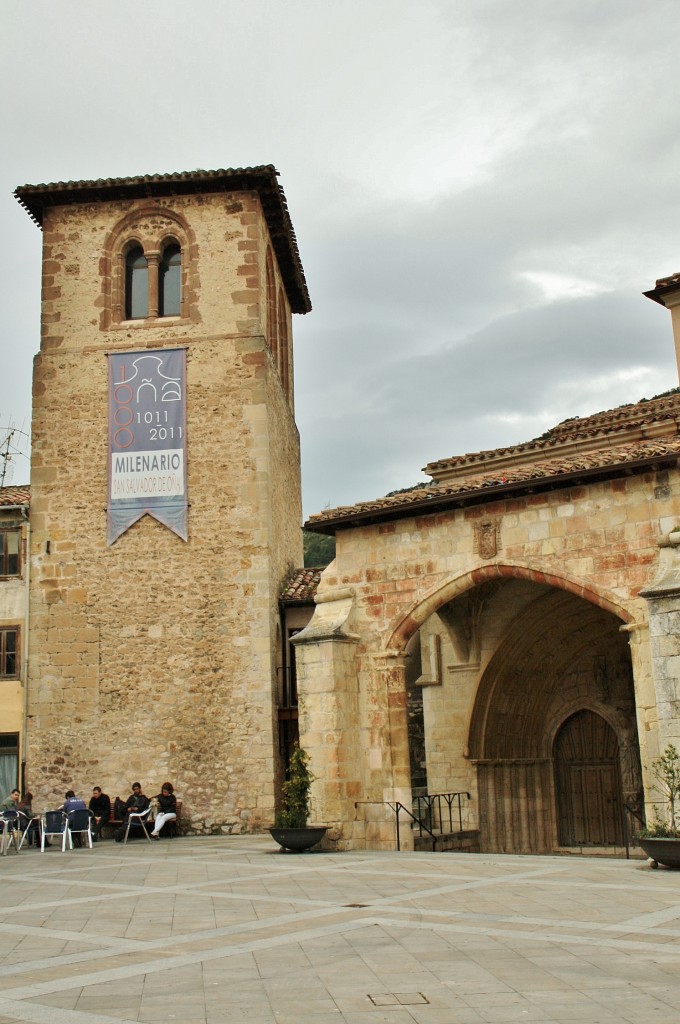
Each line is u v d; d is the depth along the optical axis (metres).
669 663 16.77
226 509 27.47
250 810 25.56
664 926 10.52
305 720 21.64
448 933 10.48
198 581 27.11
